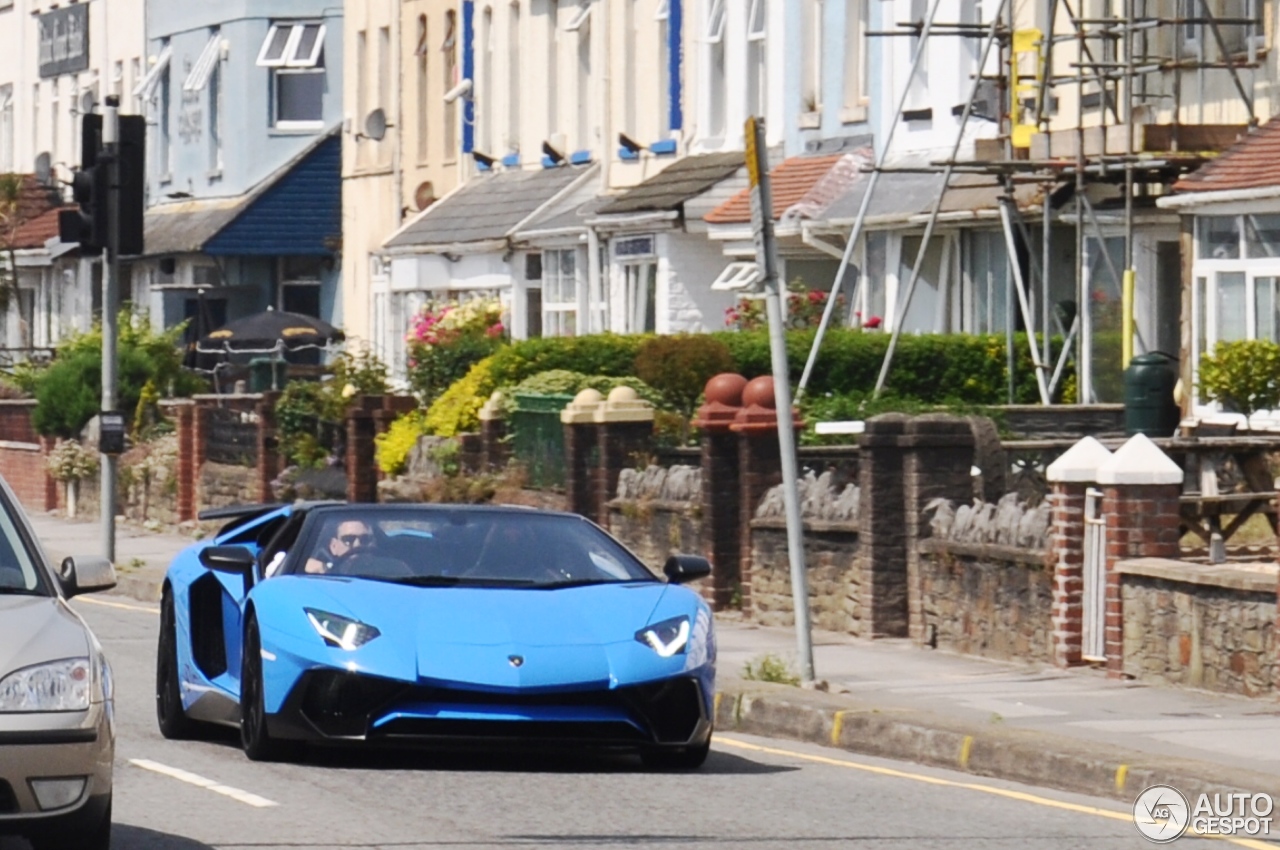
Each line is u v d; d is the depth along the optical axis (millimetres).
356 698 26594
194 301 121562
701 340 62750
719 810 25312
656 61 88438
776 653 40688
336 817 24234
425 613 27312
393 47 110875
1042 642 38375
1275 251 55406
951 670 38125
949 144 71312
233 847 22391
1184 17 62344
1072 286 66750
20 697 19531
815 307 73062
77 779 19688
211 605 30703
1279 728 30922
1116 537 36656
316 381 83750
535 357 65188
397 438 66625
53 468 85375
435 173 107312
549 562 29375
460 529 29797
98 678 20109
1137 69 60719
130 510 82188
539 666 26625
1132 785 26891
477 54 103250
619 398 52469
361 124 115125
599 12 92000
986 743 29266
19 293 140000
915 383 65125
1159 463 36688
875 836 23781
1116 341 63625
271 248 118875
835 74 77500
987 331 69312
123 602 56719
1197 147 59281
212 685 29891
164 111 130375
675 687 27406
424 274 102188
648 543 50469
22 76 149625
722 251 80562
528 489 58375
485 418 61969
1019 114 65562
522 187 97125
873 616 42469
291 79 122000
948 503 41781
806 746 32156
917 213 68375
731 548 47719
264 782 26594
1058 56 66750
